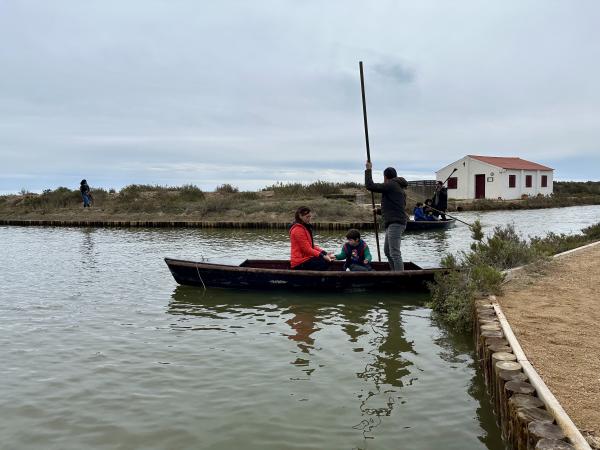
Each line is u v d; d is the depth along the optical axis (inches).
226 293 368.8
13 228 1015.0
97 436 163.5
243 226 958.4
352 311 316.5
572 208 1448.1
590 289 289.4
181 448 155.9
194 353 240.2
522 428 138.5
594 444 127.3
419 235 747.4
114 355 238.1
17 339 262.5
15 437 163.2
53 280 421.7
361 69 411.2
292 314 310.7
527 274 335.3
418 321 293.4
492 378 185.0
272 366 222.2
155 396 192.5
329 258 382.3
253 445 156.9
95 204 1311.5
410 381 205.6
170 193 1425.9
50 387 201.5
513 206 1395.2
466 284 295.7
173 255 576.4
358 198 1328.7
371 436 162.1
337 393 193.8
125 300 349.4
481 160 1596.9
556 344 199.8
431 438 161.2
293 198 1311.5
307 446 156.2
